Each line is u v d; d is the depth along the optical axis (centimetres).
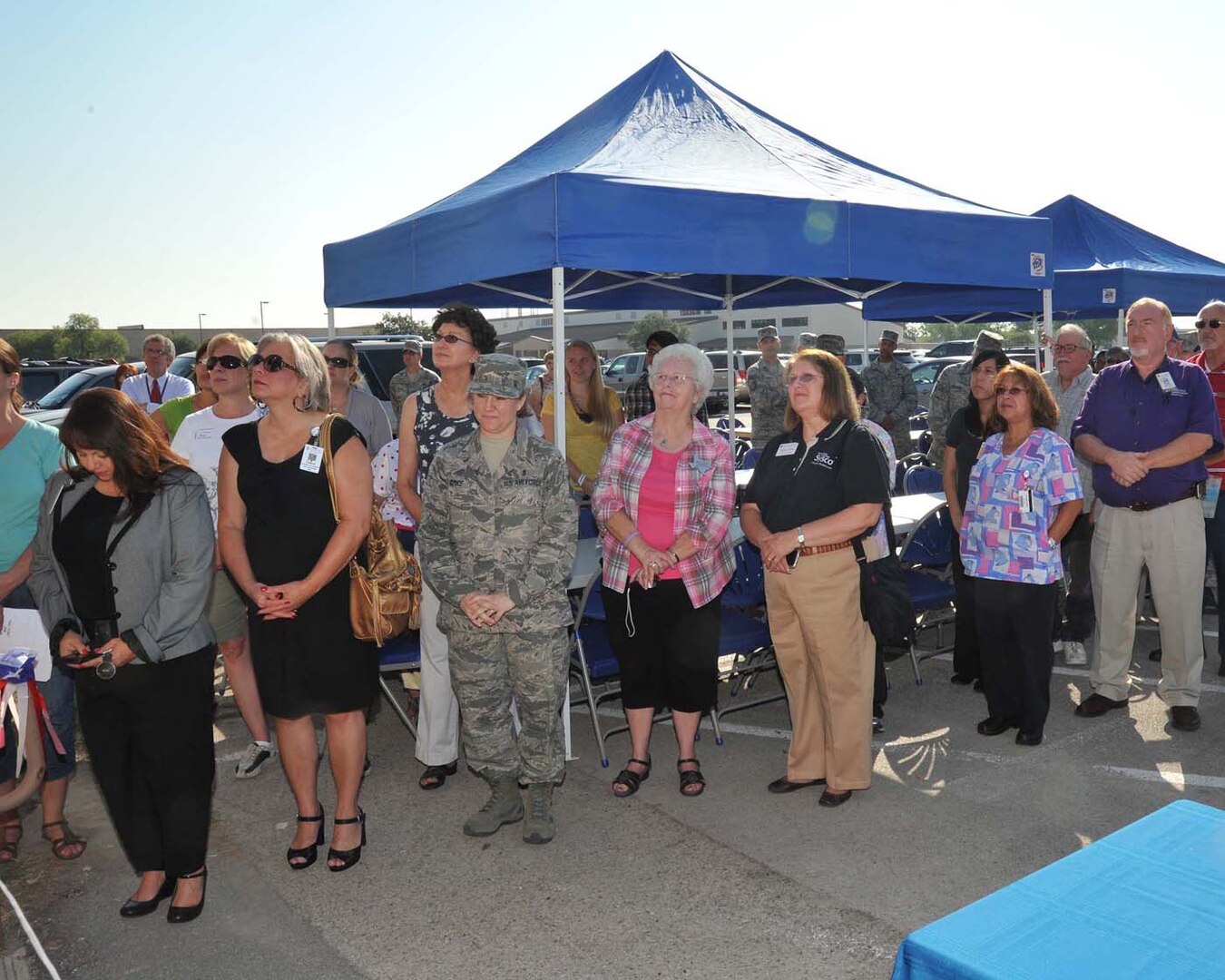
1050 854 349
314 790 355
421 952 300
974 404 502
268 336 329
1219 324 526
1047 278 542
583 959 294
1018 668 448
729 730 489
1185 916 132
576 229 411
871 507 370
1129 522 464
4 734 294
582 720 516
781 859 351
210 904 332
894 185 551
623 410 686
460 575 349
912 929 304
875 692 467
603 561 409
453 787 425
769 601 402
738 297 784
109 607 301
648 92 577
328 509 328
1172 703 466
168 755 310
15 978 293
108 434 295
